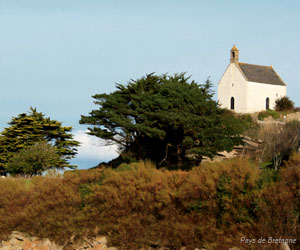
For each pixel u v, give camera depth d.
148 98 50.97
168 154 50.97
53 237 25.02
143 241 21.67
